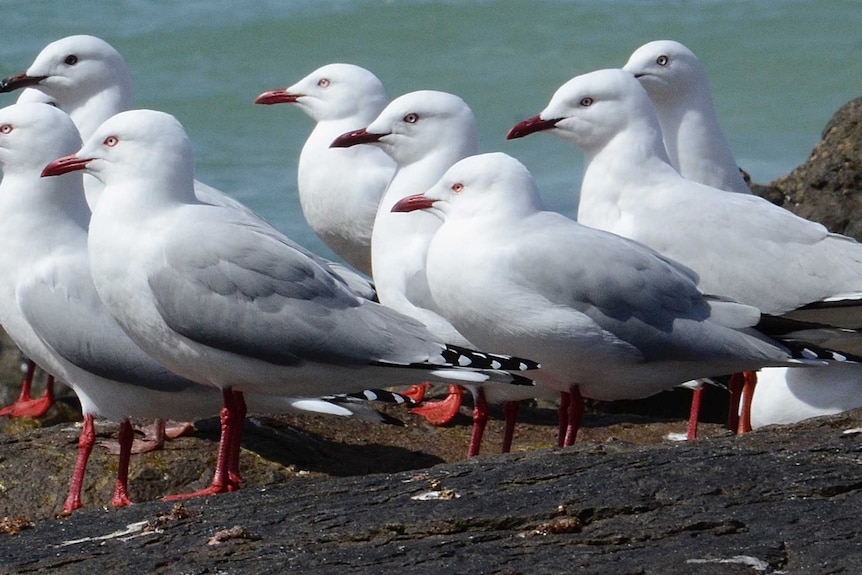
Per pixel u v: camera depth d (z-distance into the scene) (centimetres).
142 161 1205
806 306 1366
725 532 899
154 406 1276
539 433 1492
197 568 895
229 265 1175
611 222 1436
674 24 3947
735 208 1403
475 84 3616
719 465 1005
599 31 3884
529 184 1235
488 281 1203
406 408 1530
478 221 1225
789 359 1212
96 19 4016
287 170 2939
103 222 1201
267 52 3809
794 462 1007
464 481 1013
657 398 1638
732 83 3600
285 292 1181
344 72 1780
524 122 1452
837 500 944
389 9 3981
